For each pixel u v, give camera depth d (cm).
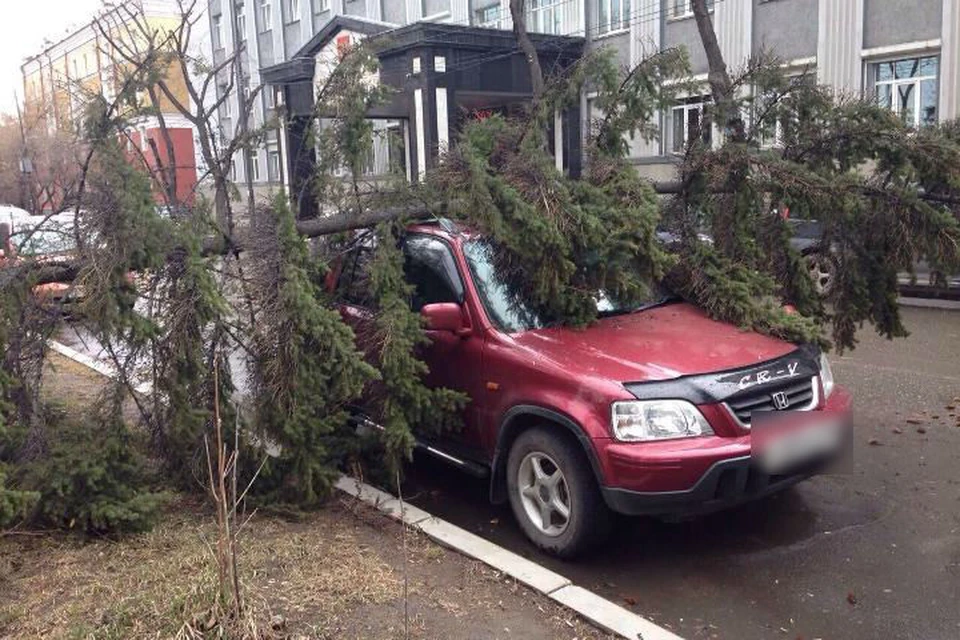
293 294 471
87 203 459
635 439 424
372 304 555
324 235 561
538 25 2514
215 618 334
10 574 412
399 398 516
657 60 619
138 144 518
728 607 411
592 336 504
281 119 571
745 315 532
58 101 788
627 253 520
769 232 627
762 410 444
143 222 448
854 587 426
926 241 600
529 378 475
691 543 482
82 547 442
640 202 539
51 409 491
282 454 495
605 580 442
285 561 426
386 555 442
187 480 514
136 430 497
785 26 1914
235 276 493
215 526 465
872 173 632
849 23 1788
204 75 688
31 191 1977
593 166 583
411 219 567
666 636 361
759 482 439
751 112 657
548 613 383
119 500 456
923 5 1678
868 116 623
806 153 650
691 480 420
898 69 1755
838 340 677
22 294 461
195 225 484
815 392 474
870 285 643
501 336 505
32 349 470
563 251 505
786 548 472
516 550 483
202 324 469
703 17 1298
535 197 511
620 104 619
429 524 476
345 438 546
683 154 650
